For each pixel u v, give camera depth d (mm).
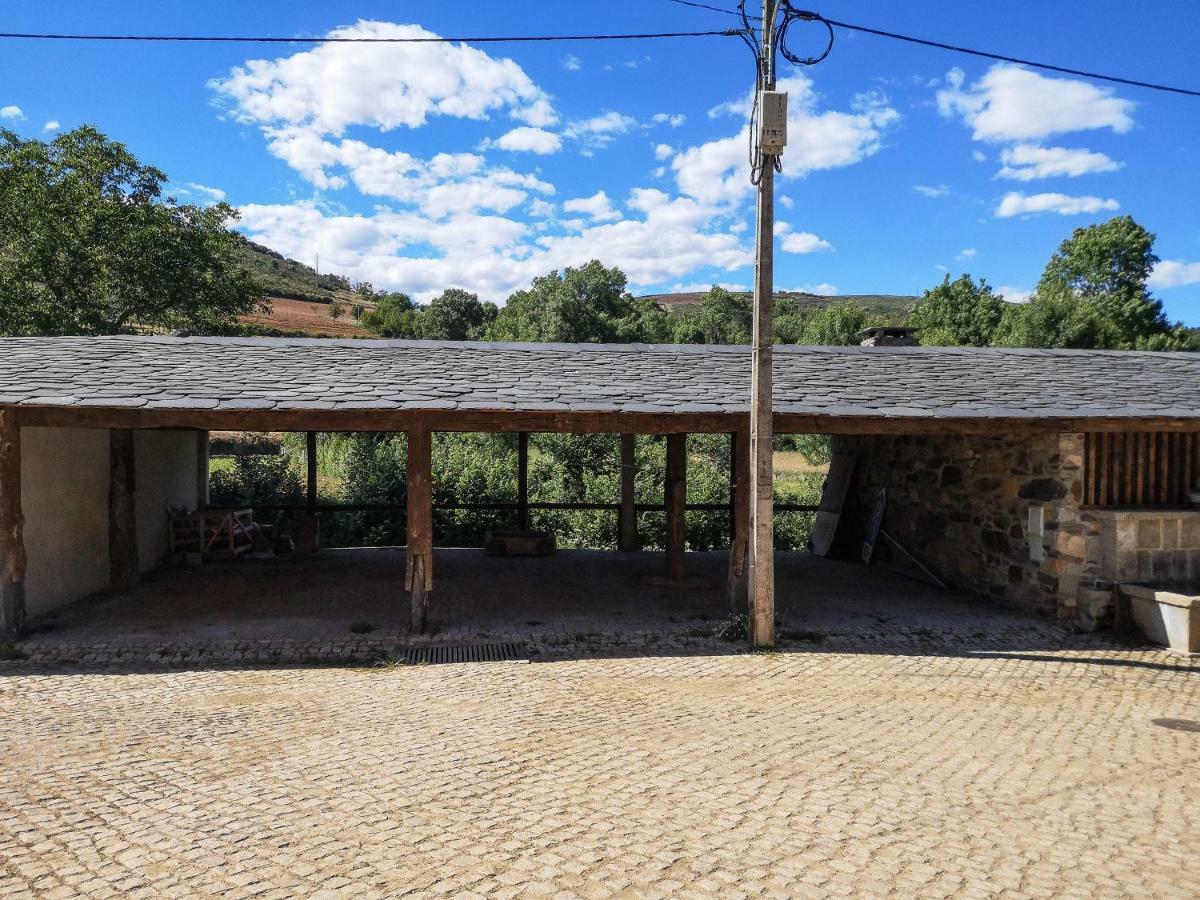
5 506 7863
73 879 3293
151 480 11992
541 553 13312
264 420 7934
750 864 3412
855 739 5164
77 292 18375
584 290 42969
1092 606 8594
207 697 6270
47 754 4879
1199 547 8805
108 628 8469
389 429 8141
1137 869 3389
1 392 7438
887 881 3270
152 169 20734
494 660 7484
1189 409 8680
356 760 4762
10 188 17766
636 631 8508
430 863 3426
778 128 7367
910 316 48875
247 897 3139
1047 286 50719
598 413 7926
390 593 10305
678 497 11039
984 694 6348
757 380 7789
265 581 11008
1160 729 5469
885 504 12789
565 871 3350
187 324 21047
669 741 5105
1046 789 4324
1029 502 9516
